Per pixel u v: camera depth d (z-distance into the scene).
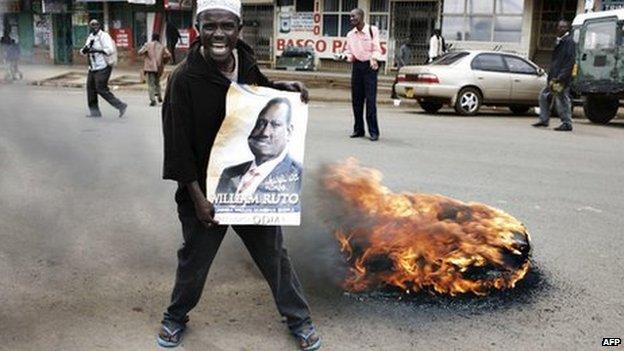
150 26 24.08
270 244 2.95
